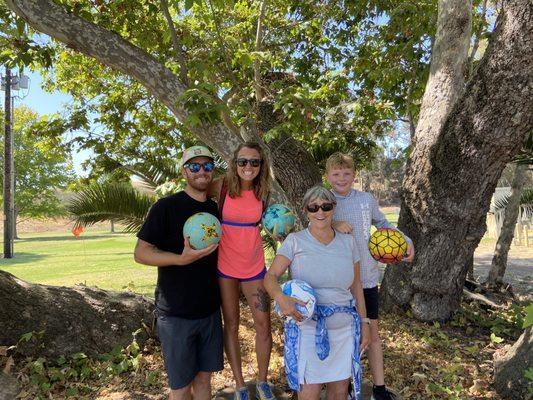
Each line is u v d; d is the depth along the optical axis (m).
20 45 5.67
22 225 62.00
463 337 5.70
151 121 10.08
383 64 7.67
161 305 3.15
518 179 8.48
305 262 3.07
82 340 4.95
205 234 2.92
